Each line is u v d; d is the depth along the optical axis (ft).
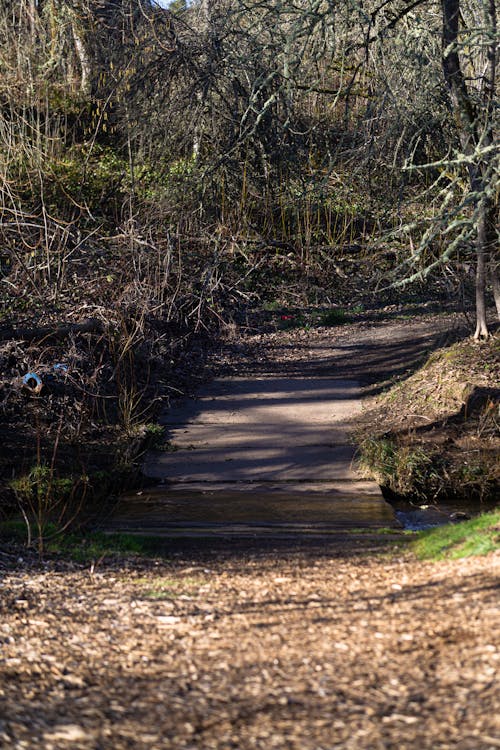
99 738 10.45
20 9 64.03
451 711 10.62
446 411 40.01
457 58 38.34
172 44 55.16
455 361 43.75
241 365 51.29
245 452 37.37
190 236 65.16
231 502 31.19
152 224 63.36
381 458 34.99
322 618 15.37
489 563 17.88
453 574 17.62
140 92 57.47
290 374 49.29
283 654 13.42
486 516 23.24
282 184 69.00
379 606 15.85
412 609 15.28
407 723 10.44
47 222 57.26
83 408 39.99
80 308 49.34
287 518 29.12
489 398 39.81
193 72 54.60
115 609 16.53
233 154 61.16
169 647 14.12
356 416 41.81
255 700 11.54
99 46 67.31
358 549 23.75
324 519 28.96
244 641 14.26
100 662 13.41
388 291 66.59
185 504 30.91
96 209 63.82
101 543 24.02
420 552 21.44
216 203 66.80
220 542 25.31
